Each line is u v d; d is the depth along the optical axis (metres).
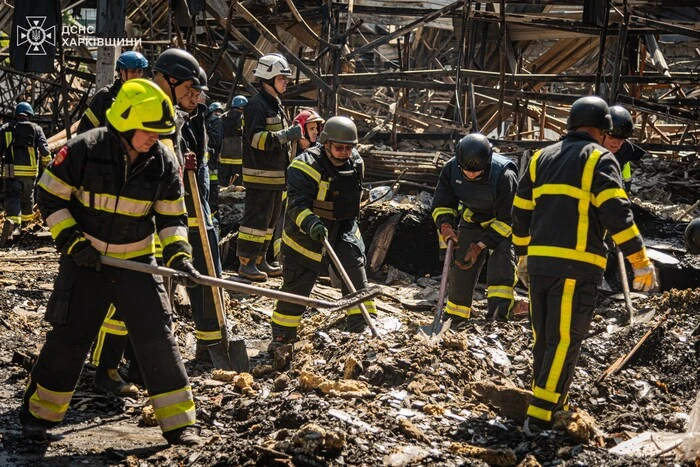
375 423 4.46
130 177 4.17
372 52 25.27
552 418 4.56
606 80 12.19
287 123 9.26
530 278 4.64
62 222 4.10
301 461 3.97
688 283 9.16
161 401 4.36
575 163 4.51
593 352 6.28
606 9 11.50
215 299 5.95
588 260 4.48
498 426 4.57
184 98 5.46
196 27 15.10
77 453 4.30
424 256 10.31
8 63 17.44
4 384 5.41
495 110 14.55
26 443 4.38
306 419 4.42
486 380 5.27
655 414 5.35
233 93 13.17
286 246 6.42
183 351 6.62
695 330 6.54
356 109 22.36
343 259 6.41
